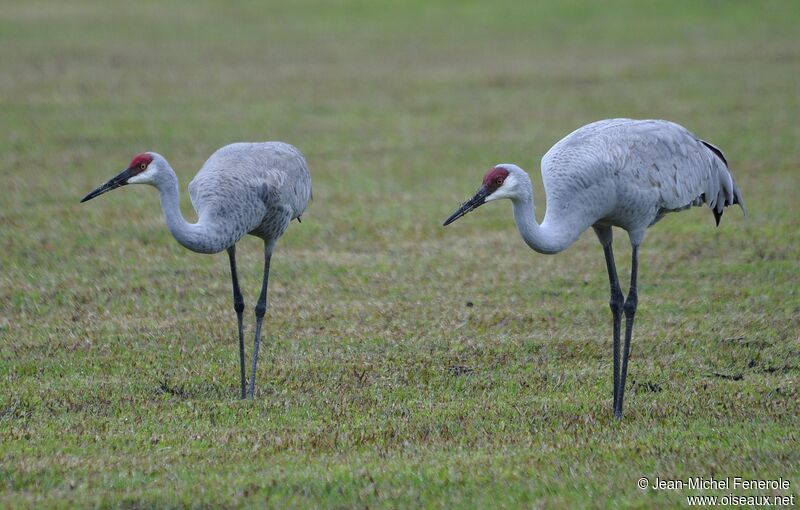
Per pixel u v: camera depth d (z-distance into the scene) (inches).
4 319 487.8
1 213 674.2
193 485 312.0
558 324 493.0
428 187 763.4
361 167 819.4
